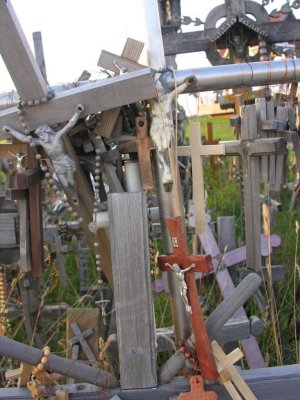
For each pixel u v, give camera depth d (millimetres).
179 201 1424
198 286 2305
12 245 1717
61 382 1713
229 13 3021
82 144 1400
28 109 1313
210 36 3094
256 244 1659
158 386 1413
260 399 1446
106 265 1566
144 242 1343
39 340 2172
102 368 1592
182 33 3117
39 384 1388
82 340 1590
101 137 1372
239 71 1444
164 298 2549
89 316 1603
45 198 2826
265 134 1688
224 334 1845
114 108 1333
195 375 1370
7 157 1461
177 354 1417
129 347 1388
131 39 1384
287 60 1480
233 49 3121
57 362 1383
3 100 1444
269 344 2264
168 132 1354
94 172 1426
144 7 1422
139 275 1354
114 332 2111
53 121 1322
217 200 4059
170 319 2475
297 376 1444
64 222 2469
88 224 1480
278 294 2514
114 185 1412
